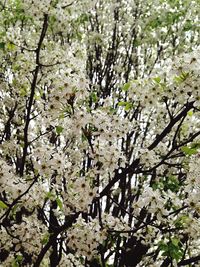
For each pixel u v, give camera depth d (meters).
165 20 9.29
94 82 9.18
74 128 4.23
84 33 9.51
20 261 5.63
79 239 4.64
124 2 9.88
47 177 4.43
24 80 6.78
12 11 8.20
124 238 7.18
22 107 7.36
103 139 4.38
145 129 8.18
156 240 6.05
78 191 4.39
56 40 8.91
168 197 4.75
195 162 4.27
